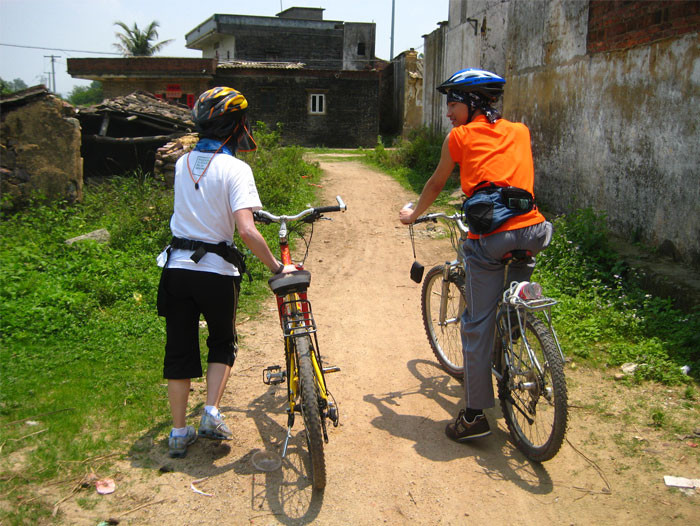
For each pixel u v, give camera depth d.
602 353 4.60
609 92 7.47
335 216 9.97
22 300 5.12
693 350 4.50
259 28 35.69
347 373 4.38
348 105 28.34
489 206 3.12
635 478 3.09
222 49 38.06
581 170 8.24
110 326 4.80
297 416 3.67
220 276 3.04
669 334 4.79
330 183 13.10
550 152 9.28
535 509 2.86
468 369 3.30
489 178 3.17
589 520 2.78
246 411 3.72
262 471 3.09
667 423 3.60
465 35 15.91
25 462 3.04
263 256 2.97
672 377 4.15
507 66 11.14
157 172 10.96
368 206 10.80
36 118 10.41
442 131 18.47
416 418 3.73
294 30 36.03
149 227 7.95
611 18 7.37
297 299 3.25
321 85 27.89
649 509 2.85
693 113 5.84
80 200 10.73
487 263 3.23
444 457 3.29
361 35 35.31
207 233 3.04
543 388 2.98
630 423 3.62
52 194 10.60
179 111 14.48
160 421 3.50
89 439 3.26
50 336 4.56
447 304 4.26
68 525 2.63
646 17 6.62
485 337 3.26
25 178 10.51
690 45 5.86
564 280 6.12
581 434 3.51
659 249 6.45
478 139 3.24
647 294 5.60
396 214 10.24
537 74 9.73
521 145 3.28
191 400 3.81
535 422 3.23
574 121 8.45
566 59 8.65
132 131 14.89
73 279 5.70
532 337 3.13
